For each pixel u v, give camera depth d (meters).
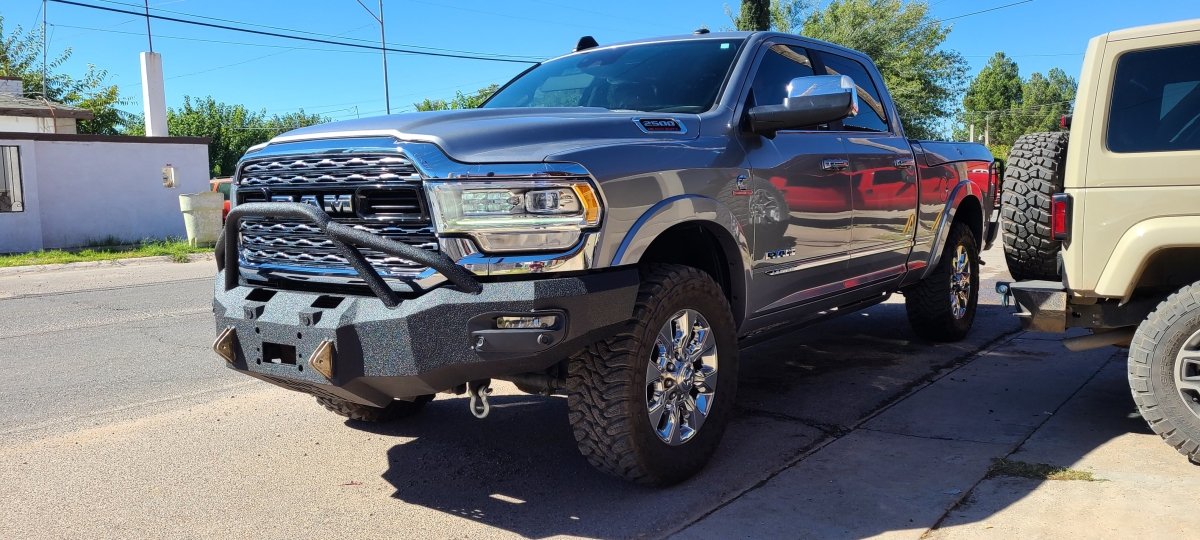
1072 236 4.05
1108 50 3.94
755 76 4.45
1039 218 4.47
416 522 3.44
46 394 5.46
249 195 3.75
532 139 3.34
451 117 3.54
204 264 13.86
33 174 16.17
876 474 3.80
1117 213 3.91
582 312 3.16
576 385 3.43
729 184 3.88
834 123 4.97
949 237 6.28
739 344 4.33
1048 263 4.54
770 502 3.52
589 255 3.19
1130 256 3.88
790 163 4.32
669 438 3.63
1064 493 3.50
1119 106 3.92
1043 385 5.20
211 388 5.58
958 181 6.21
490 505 3.60
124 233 18.03
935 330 6.38
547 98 4.74
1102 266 3.97
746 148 4.10
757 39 4.62
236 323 3.53
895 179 5.29
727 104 4.17
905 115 42.75
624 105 4.39
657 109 4.27
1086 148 3.98
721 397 3.87
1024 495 3.50
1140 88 3.88
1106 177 3.93
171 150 18.64
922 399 4.98
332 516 3.51
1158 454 3.92
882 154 5.18
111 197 17.78
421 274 3.21
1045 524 3.22
